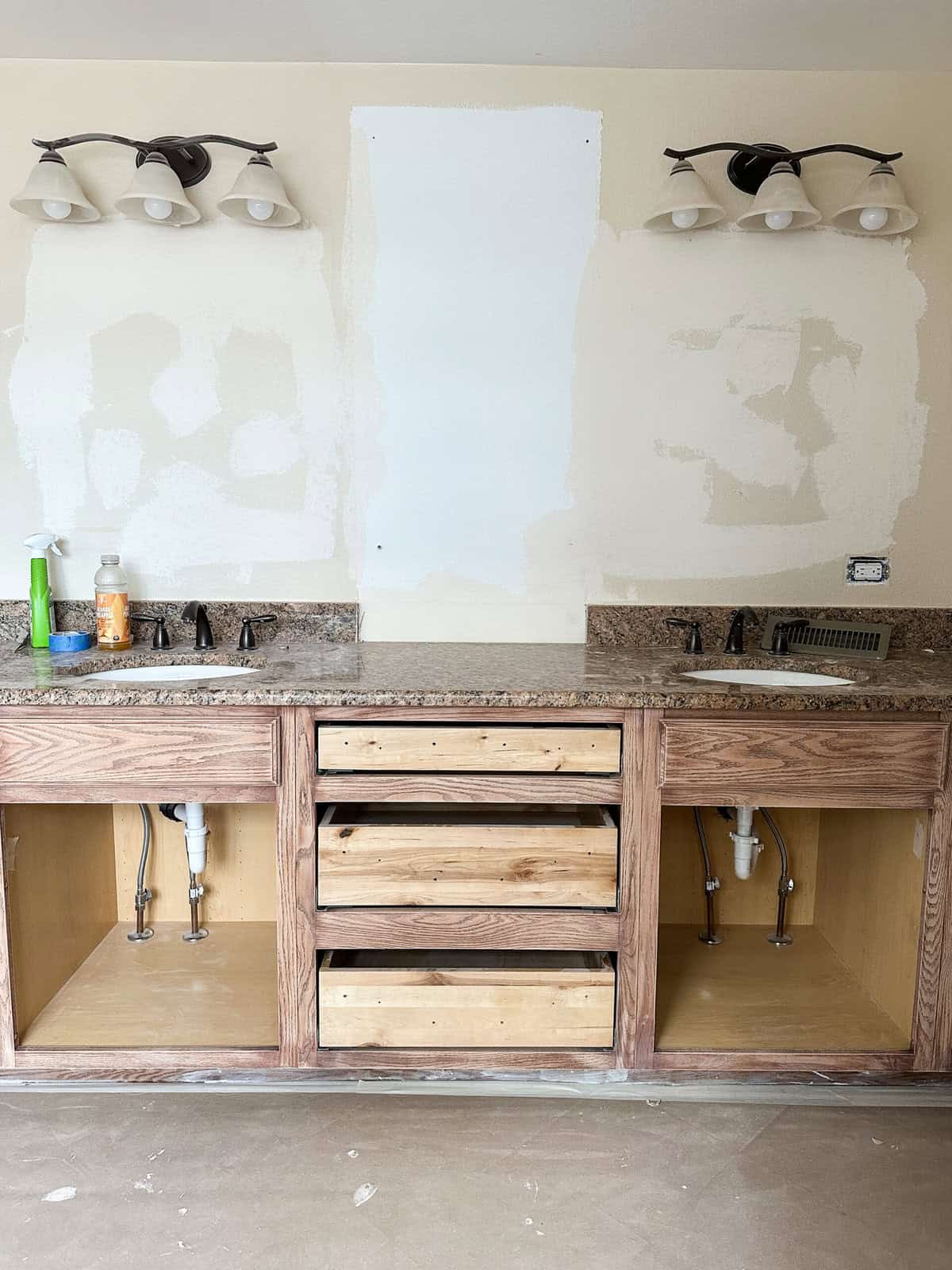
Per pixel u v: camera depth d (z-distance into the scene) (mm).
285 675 2016
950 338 2434
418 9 2076
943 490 2482
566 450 2455
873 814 2244
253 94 2336
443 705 1854
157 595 2488
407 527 2475
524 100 2355
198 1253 1494
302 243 2381
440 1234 1537
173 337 2400
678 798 1896
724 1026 2080
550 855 1897
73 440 2426
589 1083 1969
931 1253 1509
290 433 2438
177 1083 1969
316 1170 1695
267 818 2588
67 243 2363
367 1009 1920
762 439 2457
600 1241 1525
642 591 2500
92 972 2307
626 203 2387
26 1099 1911
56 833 2197
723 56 2295
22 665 2104
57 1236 1528
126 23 2137
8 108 2324
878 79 2357
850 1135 1820
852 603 2508
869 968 2260
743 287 2412
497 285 2406
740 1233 1547
